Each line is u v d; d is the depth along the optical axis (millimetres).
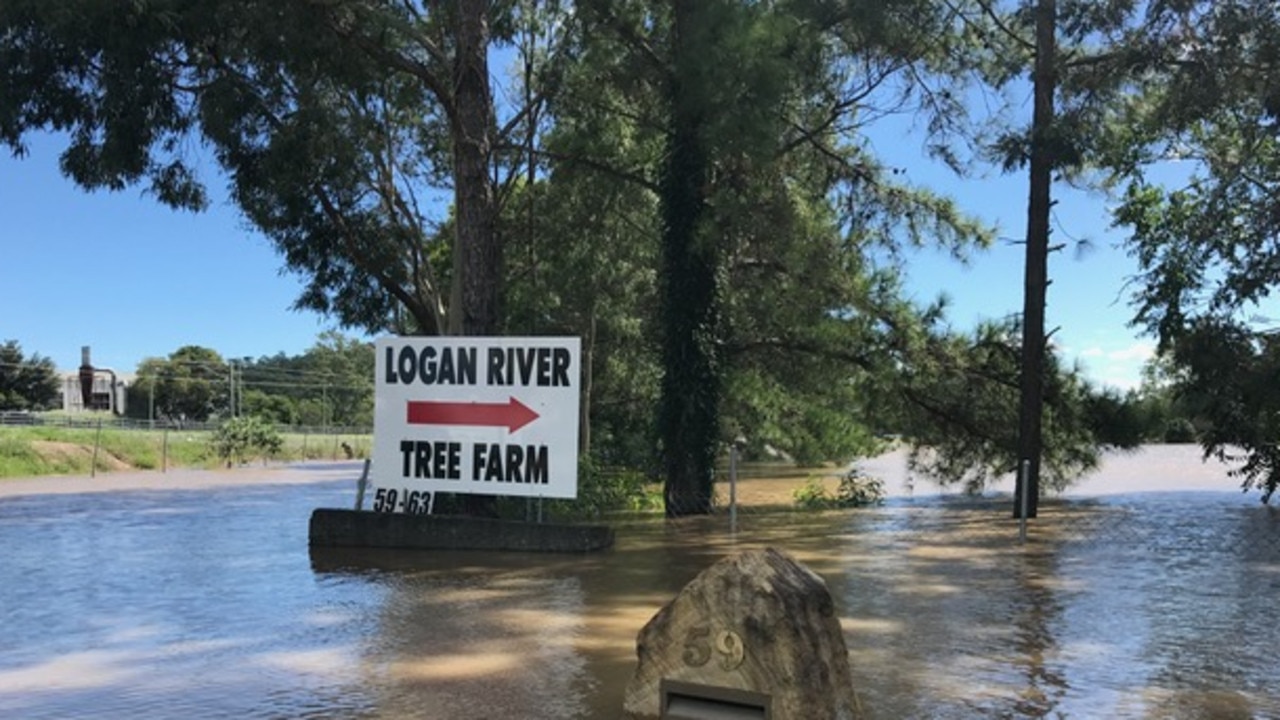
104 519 16391
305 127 15484
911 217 18391
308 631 7480
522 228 21016
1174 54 15328
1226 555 11086
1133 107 16984
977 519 15539
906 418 19953
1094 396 19359
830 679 4574
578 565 10617
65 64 14758
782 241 17016
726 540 12719
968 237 18312
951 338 19219
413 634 7336
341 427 81562
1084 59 16531
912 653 6566
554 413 11867
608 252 21031
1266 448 17312
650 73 16734
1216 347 16500
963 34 16938
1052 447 19312
